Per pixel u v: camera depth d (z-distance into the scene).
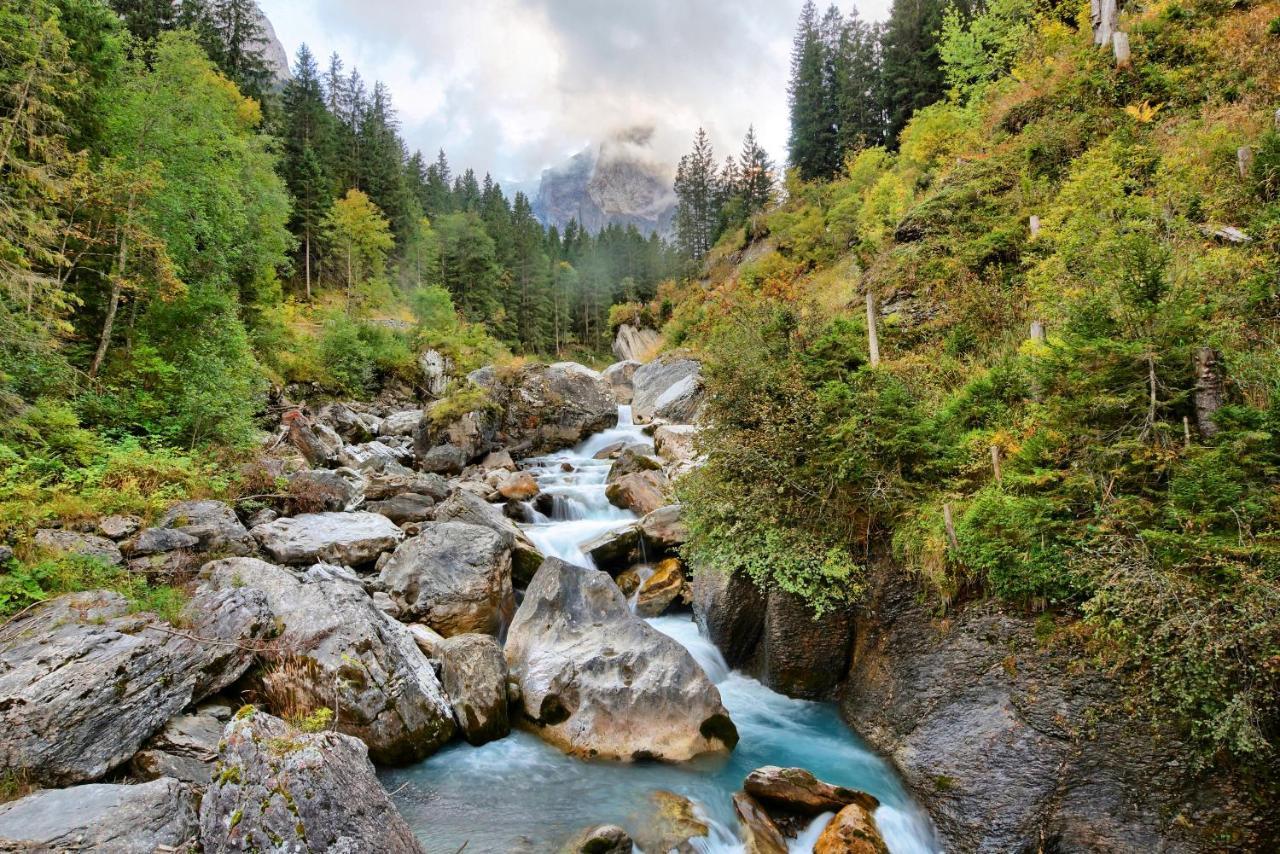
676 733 6.41
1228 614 4.08
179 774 4.77
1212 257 6.52
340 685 5.91
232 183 18.95
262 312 23.20
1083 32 14.65
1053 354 5.65
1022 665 5.22
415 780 5.77
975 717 5.31
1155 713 4.39
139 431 12.57
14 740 4.35
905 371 8.82
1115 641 4.64
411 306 43.19
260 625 6.41
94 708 4.75
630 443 20.20
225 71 41.69
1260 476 4.53
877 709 6.39
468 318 52.03
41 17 12.46
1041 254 10.02
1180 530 4.55
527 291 62.25
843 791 5.47
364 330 30.11
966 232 12.23
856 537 7.12
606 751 6.29
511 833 5.00
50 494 8.45
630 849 4.83
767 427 7.62
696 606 9.05
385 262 52.91
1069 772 4.63
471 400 19.77
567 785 5.76
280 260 24.84
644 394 24.64
